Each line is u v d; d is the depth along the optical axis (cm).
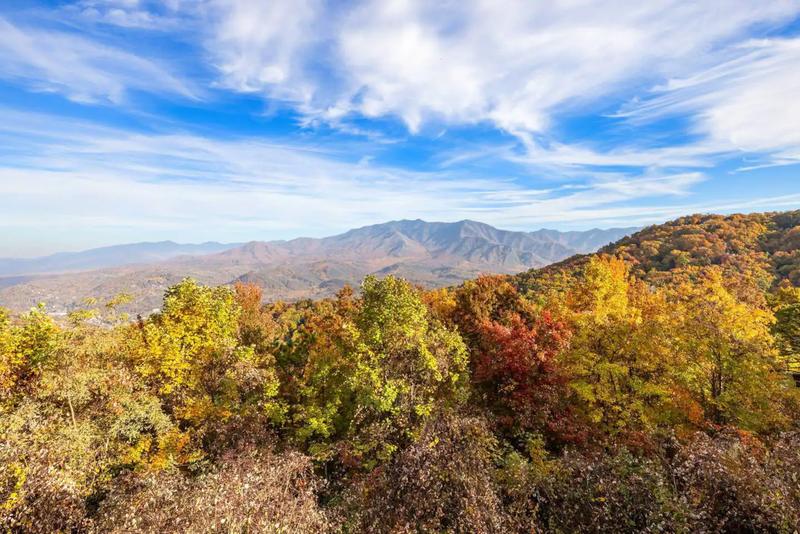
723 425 1414
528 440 1447
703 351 1599
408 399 1511
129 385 1349
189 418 1540
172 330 1547
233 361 1709
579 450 1406
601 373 1523
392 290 1603
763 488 736
